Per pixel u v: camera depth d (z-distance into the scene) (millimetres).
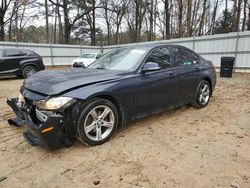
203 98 5457
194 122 4445
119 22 34531
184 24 28062
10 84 10055
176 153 3162
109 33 35406
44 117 3092
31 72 11906
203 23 31484
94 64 4609
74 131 3133
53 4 27391
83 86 3234
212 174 2654
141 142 3512
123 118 3695
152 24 32156
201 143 3490
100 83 3381
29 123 3137
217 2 31234
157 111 4281
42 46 20109
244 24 28062
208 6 31172
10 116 4832
